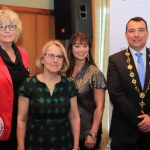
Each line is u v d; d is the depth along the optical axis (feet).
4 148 7.18
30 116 6.33
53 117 6.21
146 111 7.30
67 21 11.16
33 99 6.18
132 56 7.57
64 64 6.59
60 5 11.36
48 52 6.30
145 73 7.40
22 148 6.32
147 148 7.66
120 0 9.33
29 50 12.02
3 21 6.86
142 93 7.25
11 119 6.88
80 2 11.05
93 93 7.52
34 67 12.26
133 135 7.45
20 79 7.09
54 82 6.40
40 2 12.26
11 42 7.17
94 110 7.54
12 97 6.82
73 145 6.61
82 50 7.46
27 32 11.89
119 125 7.58
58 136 6.19
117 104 7.25
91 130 7.32
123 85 7.40
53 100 6.20
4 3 11.23
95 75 7.43
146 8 9.07
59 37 11.61
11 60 7.10
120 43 9.43
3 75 6.73
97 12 11.13
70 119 6.67
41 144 6.15
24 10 11.69
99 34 11.17
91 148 7.50
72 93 6.48
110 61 7.65
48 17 12.51
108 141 10.71
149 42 8.93
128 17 9.29
